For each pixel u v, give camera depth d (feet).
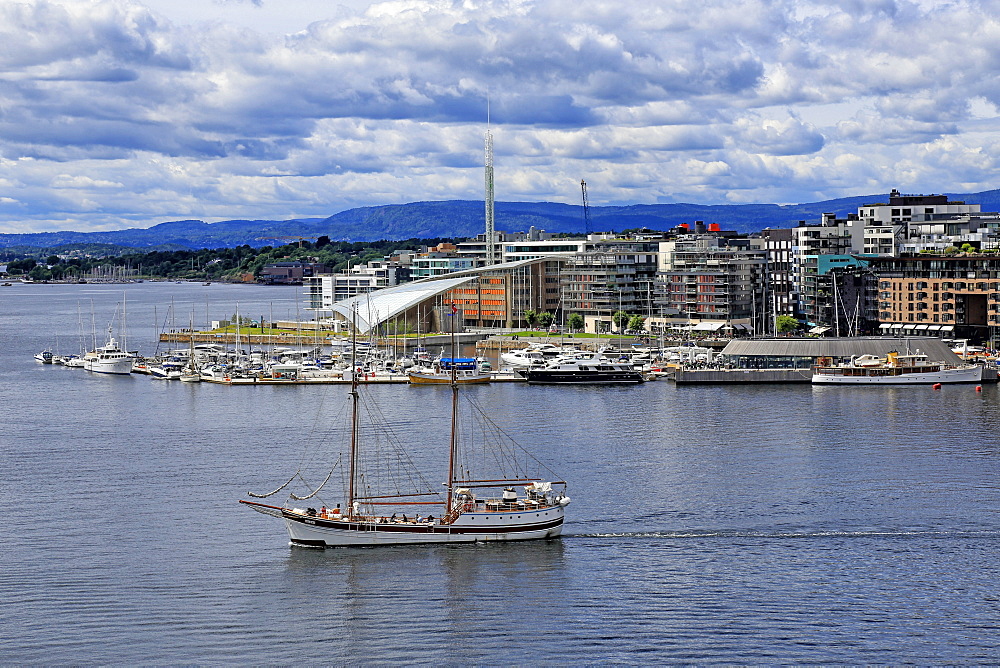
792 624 512.22
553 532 620.08
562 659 484.33
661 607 530.27
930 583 554.05
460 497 629.10
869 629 507.30
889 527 634.02
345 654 490.49
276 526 645.92
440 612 528.63
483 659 485.15
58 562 589.32
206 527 643.86
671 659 483.10
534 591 548.31
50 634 507.71
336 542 607.37
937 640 497.46
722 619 517.55
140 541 620.49
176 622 519.19
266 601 540.52
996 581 555.69
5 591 552.00
